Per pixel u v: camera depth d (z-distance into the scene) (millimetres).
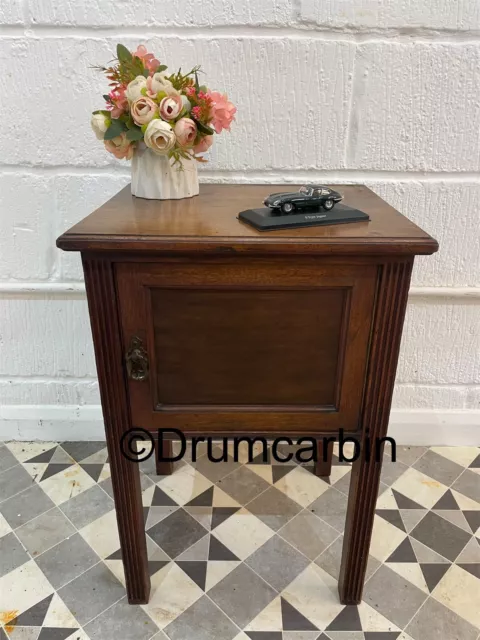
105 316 645
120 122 763
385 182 1040
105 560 922
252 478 1136
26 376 1218
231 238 589
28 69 963
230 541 964
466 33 929
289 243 583
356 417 710
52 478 1134
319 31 929
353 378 685
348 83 964
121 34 941
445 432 1247
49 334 1174
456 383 1209
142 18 928
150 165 798
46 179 1043
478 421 1233
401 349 1176
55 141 1015
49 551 939
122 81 775
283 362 681
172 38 940
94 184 1049
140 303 640
